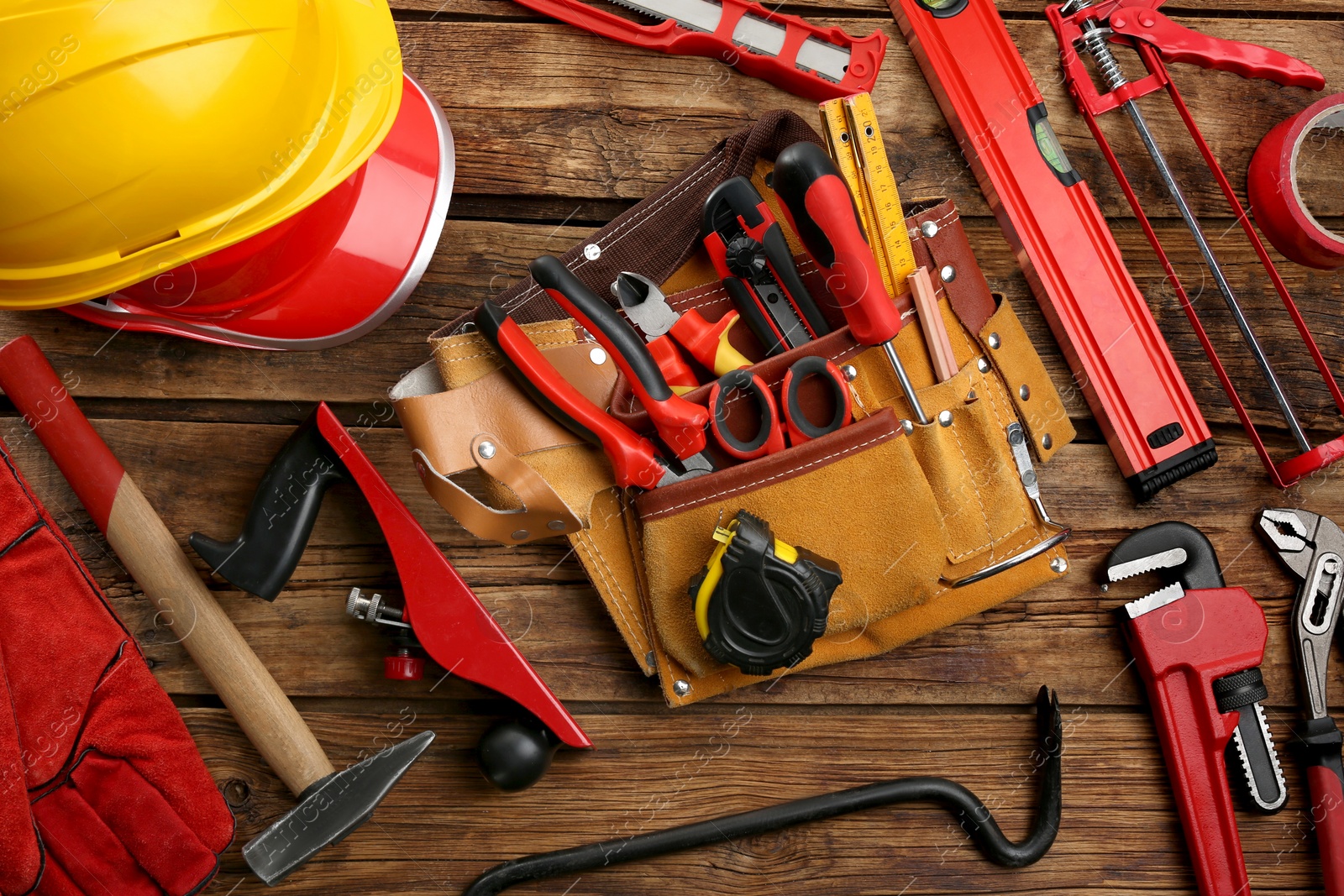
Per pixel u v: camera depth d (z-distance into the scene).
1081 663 1.16
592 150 1.13
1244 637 1.10
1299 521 1.15
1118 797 1.15
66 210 0.84
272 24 0.85
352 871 1.08
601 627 1.10
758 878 1.11
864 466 0.96
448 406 0.94
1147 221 1.09
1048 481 1.17
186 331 1.02
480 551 1.10
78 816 0.92
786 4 1.16
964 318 1.05
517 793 1.09
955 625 1.15
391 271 1.02
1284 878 1.15
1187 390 1.12
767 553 0.91
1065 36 1.14
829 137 1.01
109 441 1.07
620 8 1.14
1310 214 1.19
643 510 0.96
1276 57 1.12
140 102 0.80
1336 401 1.08
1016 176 1.12
